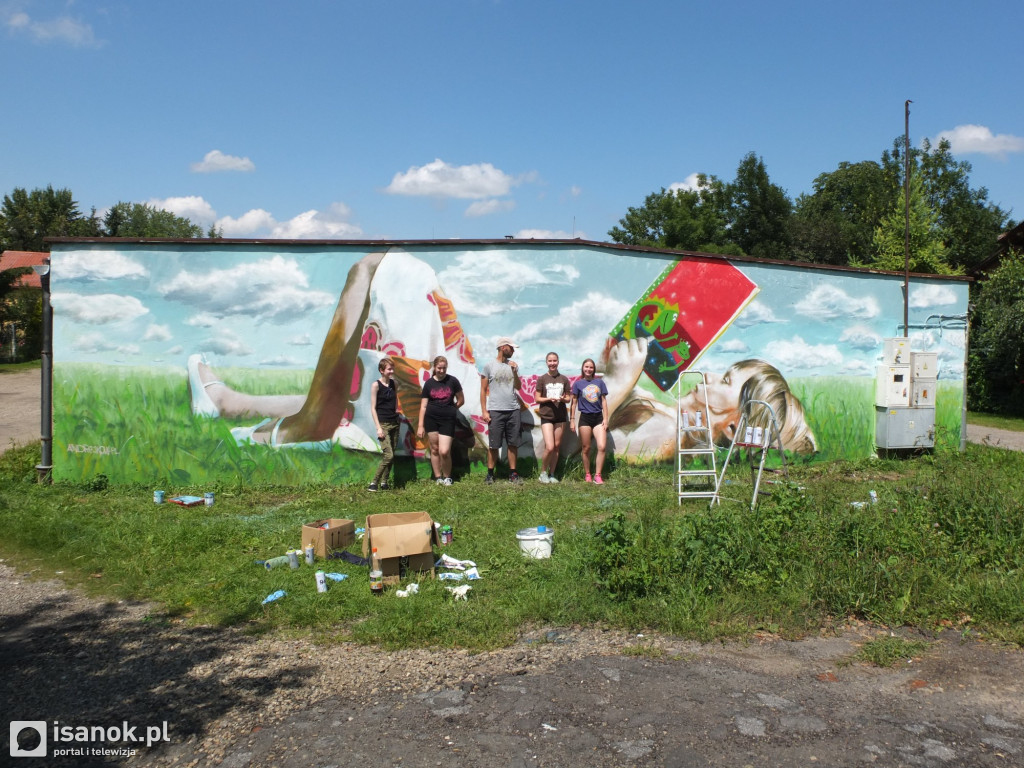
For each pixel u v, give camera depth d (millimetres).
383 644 4984
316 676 4562
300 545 7145
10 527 7719
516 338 10758
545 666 4664
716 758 3627
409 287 10602
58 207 85250
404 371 10578
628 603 5410
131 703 4258
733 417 11477
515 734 3865
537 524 7895
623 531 6078
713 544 5910
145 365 10391
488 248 10695
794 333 11781
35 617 5609
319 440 10484
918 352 12055
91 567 6652
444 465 10070
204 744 3812
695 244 46875
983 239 44750
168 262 10375
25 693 4398
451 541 7133
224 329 10422
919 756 3641
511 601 5602
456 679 4500
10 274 39406
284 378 10461
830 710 4098
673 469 11164
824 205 57875
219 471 10438
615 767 3559
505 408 10180
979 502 7051
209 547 7113
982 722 3973
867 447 12234
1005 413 24281
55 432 10445
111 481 10383
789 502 6660
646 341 11117
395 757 3668
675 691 4320
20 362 40156
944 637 5066
